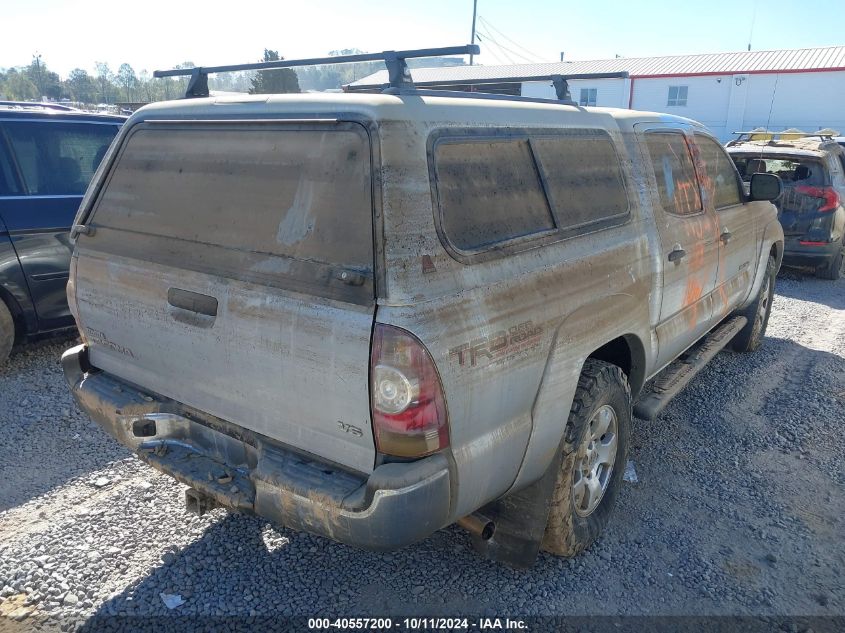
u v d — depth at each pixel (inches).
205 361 104.1
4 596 114.0
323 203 91.7
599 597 118.3
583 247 116.4
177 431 114.5
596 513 130.8
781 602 118.1
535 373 102.7
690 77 1453.0
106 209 121.5
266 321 94.3
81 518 135.6
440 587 119.8
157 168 114.3
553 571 124.5
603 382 119.8
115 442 166.7
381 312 84.8
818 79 1369.3
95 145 231.5
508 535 117.1
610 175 131.0
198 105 111.3
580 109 131.4
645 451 169.6
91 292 121.3
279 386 95.4
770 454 169.8
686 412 192.5
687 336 167.9
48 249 209.9
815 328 281.0
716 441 175.8
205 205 105.7
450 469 90.4
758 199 197.8
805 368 229.3
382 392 85.3
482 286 94.0
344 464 93.1
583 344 112.7
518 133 108.7
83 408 124.4
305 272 91.6
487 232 98.3
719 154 189.2
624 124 141.9
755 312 228.5
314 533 94.3
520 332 98.4
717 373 222.7
